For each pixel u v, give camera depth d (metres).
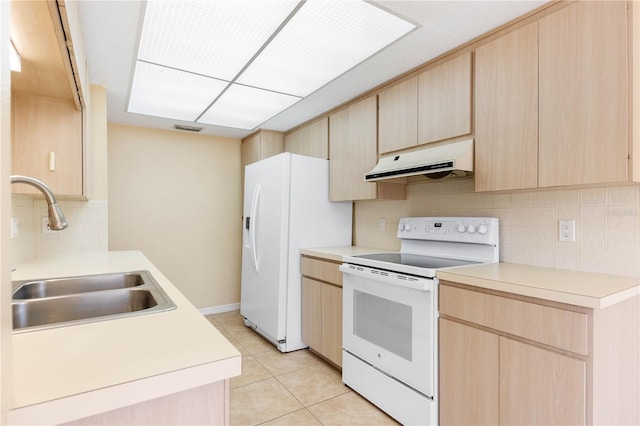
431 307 1.76
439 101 2.14
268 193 3.13
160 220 3.88
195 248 4.07
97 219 2.56
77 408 0.57
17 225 1.95
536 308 1.37
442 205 2.44
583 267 1.73
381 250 2.85
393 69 2.32
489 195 2.15
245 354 2.92
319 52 2.07
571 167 1.54
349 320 2.35
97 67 2.26
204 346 0.77
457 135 2.04
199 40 1.92
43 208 2.39
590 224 1.71
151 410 0.67
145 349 0.75
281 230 2.93
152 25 1.77
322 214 3.14
